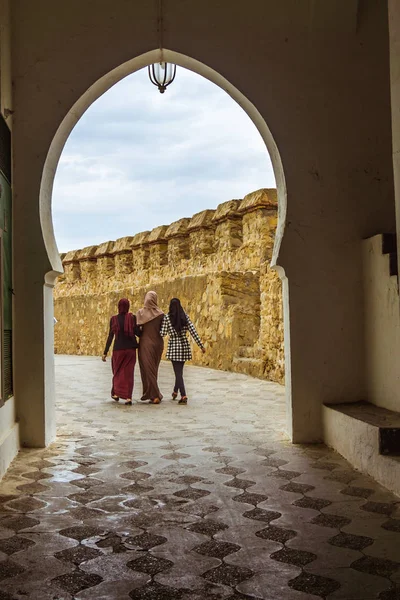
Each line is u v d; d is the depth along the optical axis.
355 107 6.28
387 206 6.30
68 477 4.96
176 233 16.42
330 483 4.71
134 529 3.78
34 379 6.05
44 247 6.07
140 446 6.11
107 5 6.17
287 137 6.23
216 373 13.32
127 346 9.12
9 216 5.84
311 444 6.11
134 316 9.31
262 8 6.22
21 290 6.05
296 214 6.23
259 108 6.22
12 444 5.50
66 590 2.96
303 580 3.03
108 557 3.35
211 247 15.23
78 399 9.72
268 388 10.62
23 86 6.12
